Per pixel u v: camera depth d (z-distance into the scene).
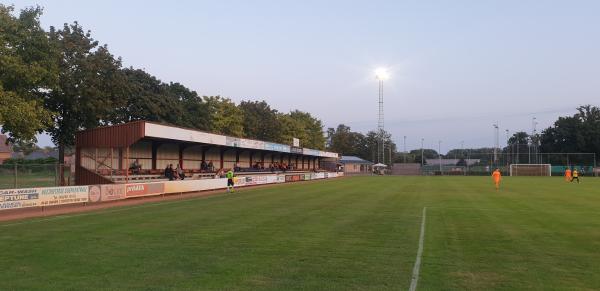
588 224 15.98
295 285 8.18
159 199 28.53
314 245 11.95
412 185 45.22
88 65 34.19
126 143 30.69
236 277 8.71
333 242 12.38
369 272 9.12
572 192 33.75
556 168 91.69
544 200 26.33
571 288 8.06
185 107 57.56
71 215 19.44
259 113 89.25
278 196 30.11
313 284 8.25
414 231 14.32
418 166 118.38
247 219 17.39
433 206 22.56
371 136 159.50
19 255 10.74
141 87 48.34
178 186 32.69
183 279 8.57
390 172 108.69
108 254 10.82
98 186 24.89
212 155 50.81
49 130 35.12
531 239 12.91
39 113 26.25
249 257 10.48
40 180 31.73
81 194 23.59
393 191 35.03
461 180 60.06
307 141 99.69
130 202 26.11
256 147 51.28
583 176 82.56
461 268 9.46
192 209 21.58
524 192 33.75
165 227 15.30
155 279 8.57
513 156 110.50
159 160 40.94
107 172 33.06
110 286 8.10
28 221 17.47
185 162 45.41
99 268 9.43
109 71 36.78
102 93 35.12
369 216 18.30
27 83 25.92
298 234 13.73
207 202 25.73
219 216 18.45
